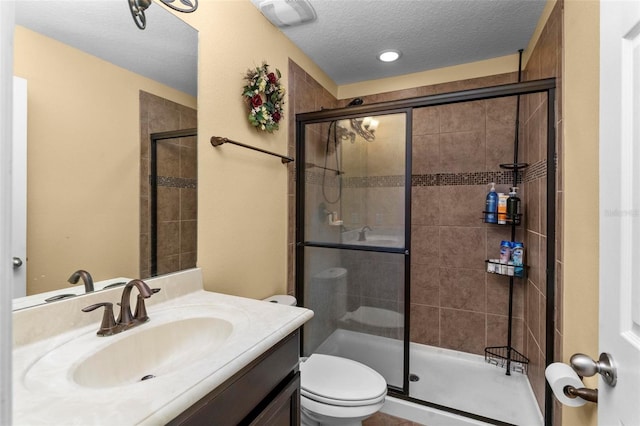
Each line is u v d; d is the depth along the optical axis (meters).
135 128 1.11
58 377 0.66
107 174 1.02
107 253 1.02
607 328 0.62
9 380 0.28
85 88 0.96
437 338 2.49
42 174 0.86
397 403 1.78
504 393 1.95
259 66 1.73
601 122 0.66
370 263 1.97
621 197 0.58
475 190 2.35
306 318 1.01
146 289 0.90
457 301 2.42
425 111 2.49
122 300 0.92
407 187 1.84
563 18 1.36
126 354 0.86
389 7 1.70
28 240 0.83
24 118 0.83
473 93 1.64
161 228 1.20
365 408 1.29
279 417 0.90
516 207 2.10
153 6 1.17
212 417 0.67
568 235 1.30
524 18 1.79
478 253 2.35
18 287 0.81
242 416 0.76
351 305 2.04
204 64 1.38
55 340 0.82
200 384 0.61
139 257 1.12
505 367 2.25
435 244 2.48
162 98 1.20
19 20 0.81
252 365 0.80
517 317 2.25
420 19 1.81
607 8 0.64
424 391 1.97
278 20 1.82
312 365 1.56
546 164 1.60
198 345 0.98
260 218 1.78
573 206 1.24
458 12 1.74
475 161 2.35
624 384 0.56
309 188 2.16
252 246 1.71
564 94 1.34
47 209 0.87
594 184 1.05
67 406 0.53
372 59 2.33
